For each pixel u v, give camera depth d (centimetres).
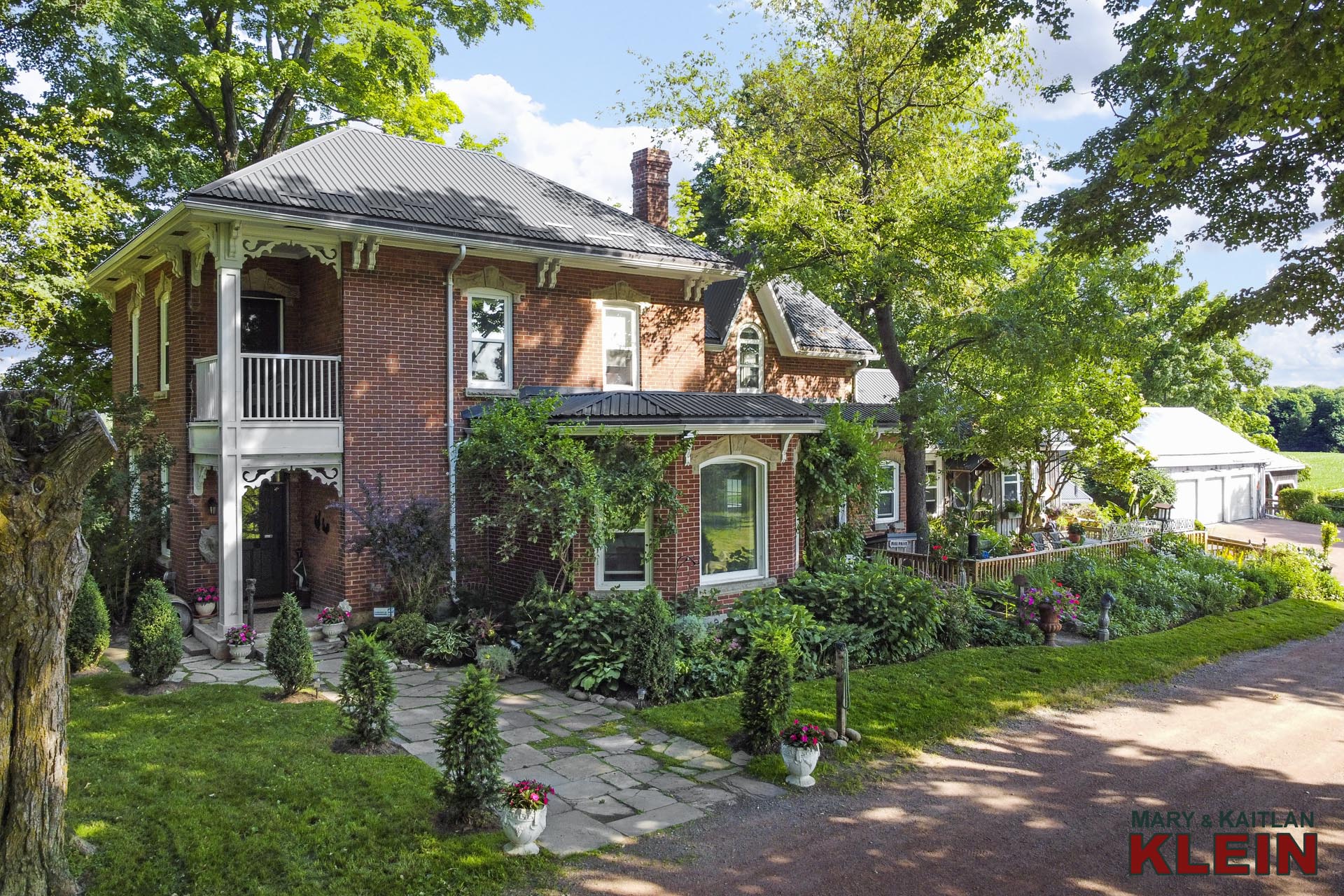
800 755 834
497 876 644
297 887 612
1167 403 4375
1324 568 2341
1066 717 1112
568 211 1772
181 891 600
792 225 1928
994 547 2045
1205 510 3800
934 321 2172
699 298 1880
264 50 2425
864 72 2042
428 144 1828
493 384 1588
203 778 779
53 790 562
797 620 1273
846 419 2141
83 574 587
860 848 721
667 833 737
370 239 1408
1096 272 1902
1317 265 1272
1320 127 1095
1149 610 1738
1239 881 687
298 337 1602
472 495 1484
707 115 2170
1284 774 929
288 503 1623
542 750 927
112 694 1038
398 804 745
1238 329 1391
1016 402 1975
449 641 1268
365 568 1422
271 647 1047
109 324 2367
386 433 1452
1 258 1772
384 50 2275
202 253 1471
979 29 1500
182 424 1520
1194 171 1304
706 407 1466
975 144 2084
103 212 1917
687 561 1409
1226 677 1349
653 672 1095
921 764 927
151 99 2323
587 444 1388
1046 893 656
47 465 551
